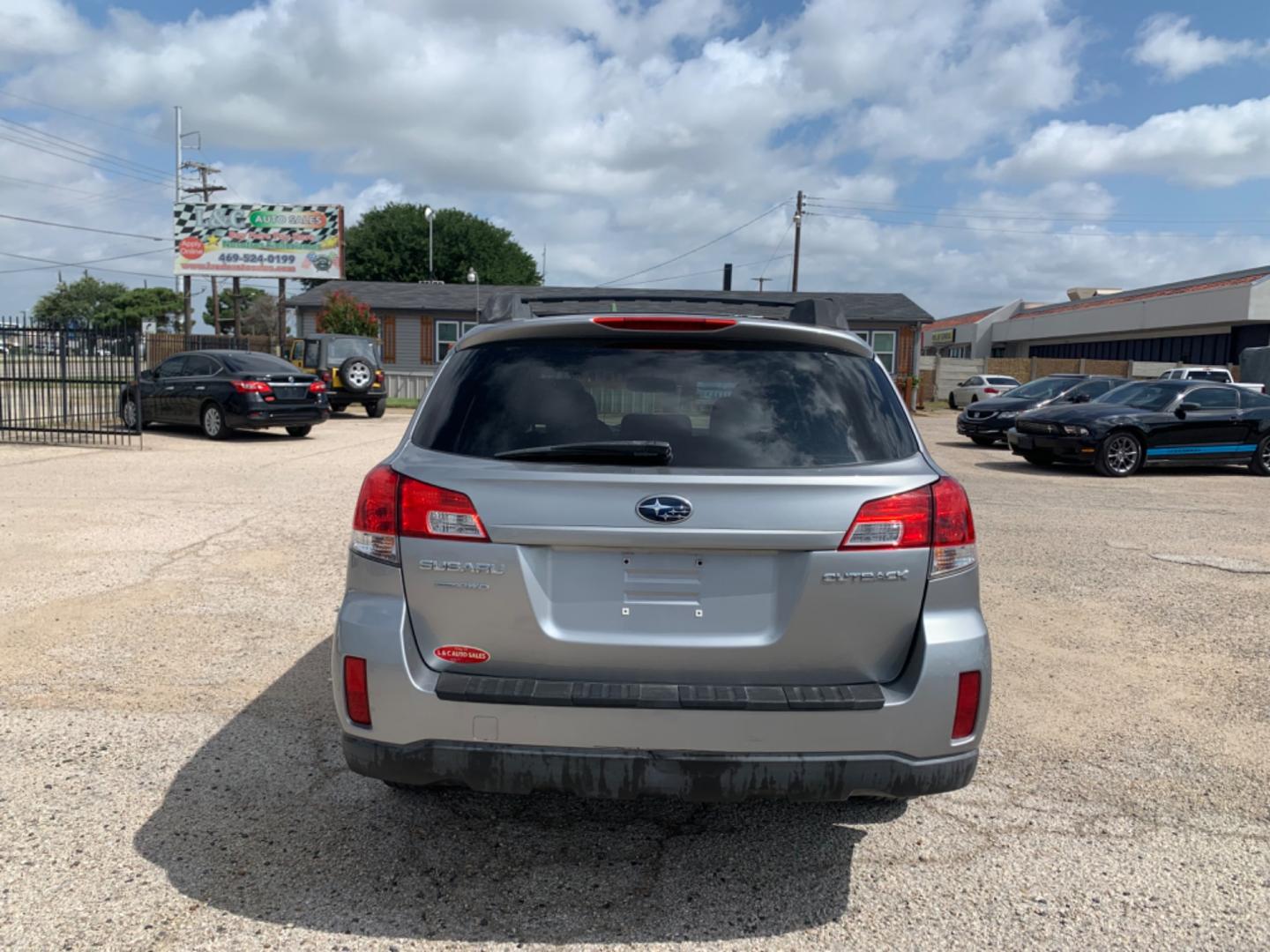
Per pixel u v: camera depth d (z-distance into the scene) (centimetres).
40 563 680
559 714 251
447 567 257
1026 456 1470
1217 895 289
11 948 251
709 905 281
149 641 514
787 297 441
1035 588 667
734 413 271
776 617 257
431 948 257
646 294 410
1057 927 271
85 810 328
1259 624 582
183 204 3625
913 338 3678
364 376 2278
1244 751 398
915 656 259
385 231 6066
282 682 455
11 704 422
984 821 336
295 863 299
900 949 260
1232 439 1374
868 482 258
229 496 995
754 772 252
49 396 1633
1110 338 4969
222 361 1641
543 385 278
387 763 260
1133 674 491
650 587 256
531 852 310
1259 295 3706
